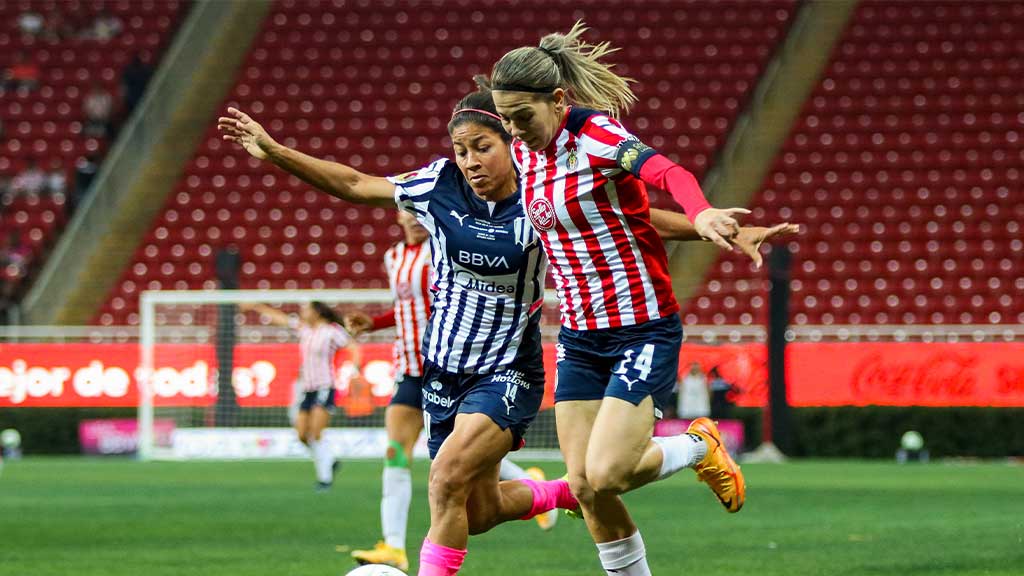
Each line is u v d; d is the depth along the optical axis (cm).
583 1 12644
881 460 8094
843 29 12175
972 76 11694
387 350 8244
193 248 10619
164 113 11769
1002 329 8188
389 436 2991
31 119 11569
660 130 11319
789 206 10700
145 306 8206
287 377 8275
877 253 10250
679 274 10069
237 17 12738
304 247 10644
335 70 12156
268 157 1997
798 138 11238
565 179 1914
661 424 8250
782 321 8094
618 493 1934
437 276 2145
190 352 8362
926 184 10812
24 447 8481
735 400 8262
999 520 3944
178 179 11269
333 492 5325
